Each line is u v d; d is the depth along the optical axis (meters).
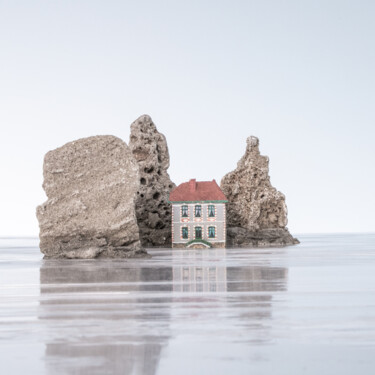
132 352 17.53
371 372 15.45
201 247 104.00
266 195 119.00
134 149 113.38
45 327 21.30
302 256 69.88
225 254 76.25
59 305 26.84
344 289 32.62
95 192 67.75
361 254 75.31
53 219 67.12
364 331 20.25
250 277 40.22
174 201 106.00
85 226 67.19
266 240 116.81
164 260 61.62
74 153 68.00
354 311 24.55
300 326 21.19
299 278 39.34
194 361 16.53
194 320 22.56
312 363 16.27
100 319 22.94
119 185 67.81
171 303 27.28
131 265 53.44
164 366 16.09
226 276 41.06
